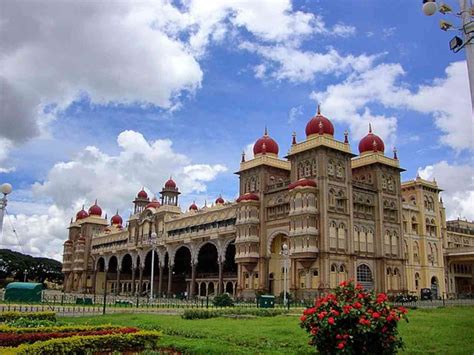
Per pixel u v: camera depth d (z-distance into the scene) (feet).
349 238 214.07
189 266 359.05
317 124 220.02
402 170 247.91
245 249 231.30
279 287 221.87
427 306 175.42
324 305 50.93
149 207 346.33
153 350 59.06
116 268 419.95
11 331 65.26
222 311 126.21
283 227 221.87
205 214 282.97
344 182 219.00
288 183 226.79
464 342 68.54
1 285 506.89
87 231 428.15
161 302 214.69
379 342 48.44
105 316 120.98
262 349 62.95
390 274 230.89
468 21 44.47
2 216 92.53
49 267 573.74
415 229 283.79
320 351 50.26
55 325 76.43
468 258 295.28
